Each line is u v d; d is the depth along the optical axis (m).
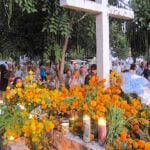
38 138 2.40
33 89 2.86
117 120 2.38
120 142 2.22
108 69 3.55
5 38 4.86
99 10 3.49
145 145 2.02
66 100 2.83
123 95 2.97
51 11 4.18
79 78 5.41
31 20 4.65
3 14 4.73
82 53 5.93
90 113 2.54
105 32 3.54
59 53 4.63
